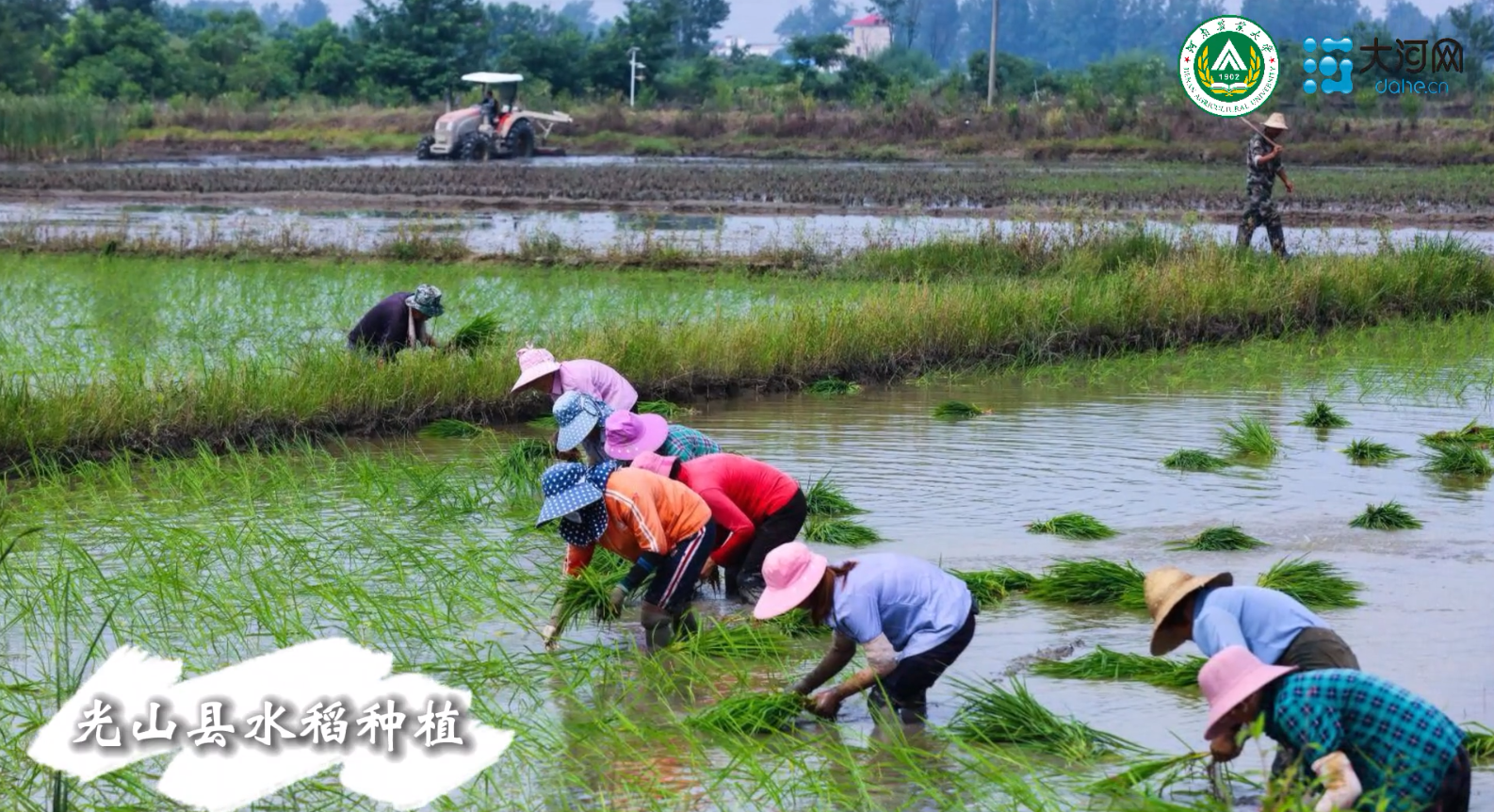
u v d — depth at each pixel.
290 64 120.50
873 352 26.00
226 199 59.12
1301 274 31.25
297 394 20.92
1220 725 8.49
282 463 18.28
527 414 22.70
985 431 21.22
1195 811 8.92
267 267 37.88
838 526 15.52
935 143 89.75
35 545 14.92
